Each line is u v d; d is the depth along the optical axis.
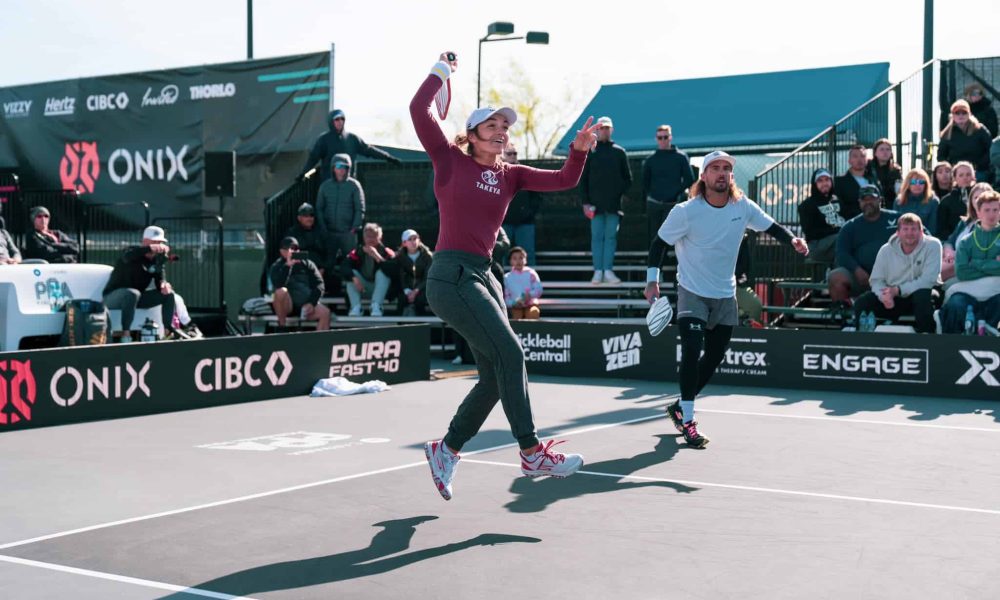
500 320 4.74
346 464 6.36
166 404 9.02
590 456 6.59
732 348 10.86
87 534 4.62
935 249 10.55
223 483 5.79
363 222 16.39
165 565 4.11
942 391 9.81
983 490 5.52
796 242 6.99
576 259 16.42
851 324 11.62
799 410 8.86
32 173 20.50
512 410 4.78
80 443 7.29
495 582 3.86
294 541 4.47
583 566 4.07
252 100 18.06
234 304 17.81
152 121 19.16
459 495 5.42
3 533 4.65
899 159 16.16
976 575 3.93
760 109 23.00
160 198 19.12
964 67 17.33
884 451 6.75
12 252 12.47
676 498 5.32
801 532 4.61
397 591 3.75
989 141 14.18
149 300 12.14
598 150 14.69
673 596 3.69
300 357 10.19
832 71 23.48
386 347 11.12
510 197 4.87
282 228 15.88
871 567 4.05
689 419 6.96
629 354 11.39
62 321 11.59
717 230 6.92
